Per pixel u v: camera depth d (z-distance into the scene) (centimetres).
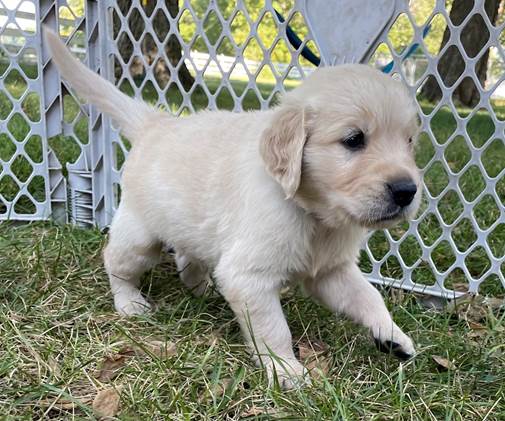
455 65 146
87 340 69
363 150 60
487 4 175
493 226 79
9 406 59
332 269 71
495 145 168
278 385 61
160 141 76
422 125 80
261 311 65
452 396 62
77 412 60
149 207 75
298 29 180
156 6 91
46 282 80
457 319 77
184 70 124
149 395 61
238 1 84
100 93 80
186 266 83
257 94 86
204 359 63
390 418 58
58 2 96
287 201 63
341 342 71
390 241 83
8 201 101
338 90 61
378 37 78
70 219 102
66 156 114
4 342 67
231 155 69
